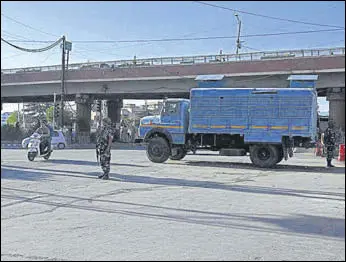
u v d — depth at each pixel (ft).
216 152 71.46
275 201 34.19
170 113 68.39
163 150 68.80
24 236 22.57
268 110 62.23
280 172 58.18
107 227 24.64
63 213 28.45
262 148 63.62
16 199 33.40
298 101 61.05
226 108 64.13
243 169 61.52
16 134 183.73
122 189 39.47
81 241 21.68
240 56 139.44
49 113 209.56
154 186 41.93
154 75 154.40
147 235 22.95
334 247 21.15
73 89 174.09
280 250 20.52
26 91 181.78
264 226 25.31
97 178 47.21
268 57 135.23
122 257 19.13
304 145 62.03
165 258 19.04
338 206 32.14
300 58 130.11
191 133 66.39
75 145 153.99
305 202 33.86
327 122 76.43
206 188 41.14
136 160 74.84
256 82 139.13
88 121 184.75
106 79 163.22
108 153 46.85
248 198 35.47
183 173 54.44
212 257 19.27
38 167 58.08
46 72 174.29
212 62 143.64
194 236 22.82
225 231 23.99
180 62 150.82
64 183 42.88
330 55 126.72
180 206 31.32
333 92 135.03
